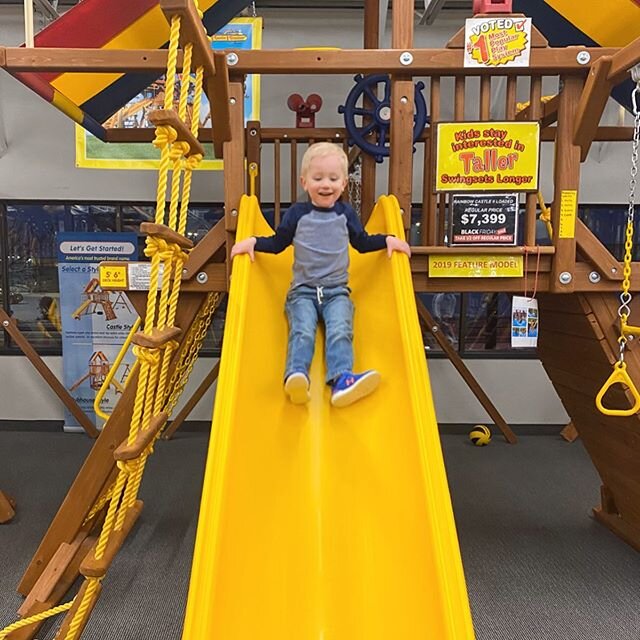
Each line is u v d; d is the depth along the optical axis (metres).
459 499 3.17
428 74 1.90
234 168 1.93
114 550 1.48
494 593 2.22
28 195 4.17
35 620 1.58
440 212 2.19
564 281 1.95
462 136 1.88
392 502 1.41
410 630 1.20
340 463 1.57
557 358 2.49
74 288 4.19
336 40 4.14
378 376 1.59
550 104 2.39
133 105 3.97
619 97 2.95
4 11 4.07
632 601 2.18
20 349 4.34
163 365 1.54
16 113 4.10
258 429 1.53
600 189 4.24
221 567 1.15
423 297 4.44
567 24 2.41
